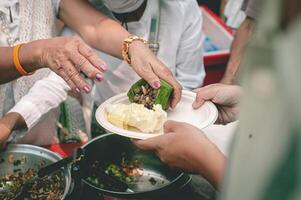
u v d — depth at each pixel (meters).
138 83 1.33
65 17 1.60
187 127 1.06
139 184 1.32
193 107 1.30
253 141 0.52
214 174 0.95
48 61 1.26
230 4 2.40
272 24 0.50
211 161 0.96
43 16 1.51
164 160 1.09
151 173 1.36
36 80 1.51
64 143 1.57
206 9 2.69
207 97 1.29
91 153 1.31
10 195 1.28
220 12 2.81
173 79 1.30
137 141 1.15
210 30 2.58
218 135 1.10
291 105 0.48
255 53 0.51
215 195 1.18
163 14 1.59
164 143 1.06
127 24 1.59
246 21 1.75
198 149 0.99
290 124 0.48
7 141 1.40
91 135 1.62
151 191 1.15
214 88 1.30
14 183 1.31
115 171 1.35
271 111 0.50
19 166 1.36
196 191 1.21
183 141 1.03
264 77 0.51
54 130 1.55
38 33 1.51
